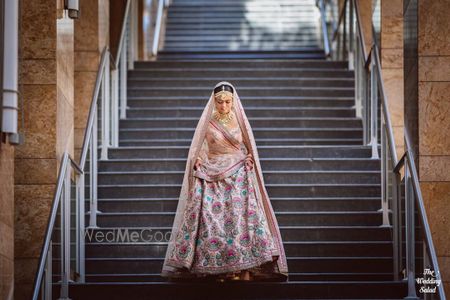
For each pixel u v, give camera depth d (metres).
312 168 12.08
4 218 7.53
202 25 18.58
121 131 13.07
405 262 9.70
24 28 9.34
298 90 14.07
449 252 9.18
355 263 10.46
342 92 14.08
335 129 13.07
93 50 11.90
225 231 9.30
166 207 11.44
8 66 7.60
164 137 13.05
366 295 9.37
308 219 11.14
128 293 9.36
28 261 9.16
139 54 16.23
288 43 18.28
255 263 9.17
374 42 12.29
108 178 11.90
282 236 10.90
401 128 11.88
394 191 10.25
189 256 9.26
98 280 10.39
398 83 11.94
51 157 9.27
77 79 11.85
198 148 9.73
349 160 12.08
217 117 9.80
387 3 11.94
